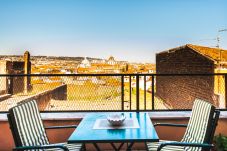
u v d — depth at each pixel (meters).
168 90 22.84
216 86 13.62
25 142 2.63
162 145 2.51
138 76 4.33
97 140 2.27
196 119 2.95
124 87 4.38
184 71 19.81
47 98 12.67
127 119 3.00
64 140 4.05
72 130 4.04
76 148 3.03
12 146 4.00
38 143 2.91
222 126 4.13
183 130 4.09
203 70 16.52
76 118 4.06
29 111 2.92
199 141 2.76
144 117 3.10
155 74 4.29
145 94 4.39
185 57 19.83
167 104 22.45
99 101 4.46
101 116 3.22
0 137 3.99
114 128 2.62
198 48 19.00
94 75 4.13
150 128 2.60
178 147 3.03
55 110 4.35
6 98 10.95
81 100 4.63
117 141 2.27
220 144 3.83
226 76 4.45
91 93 4.57
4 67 24.69
